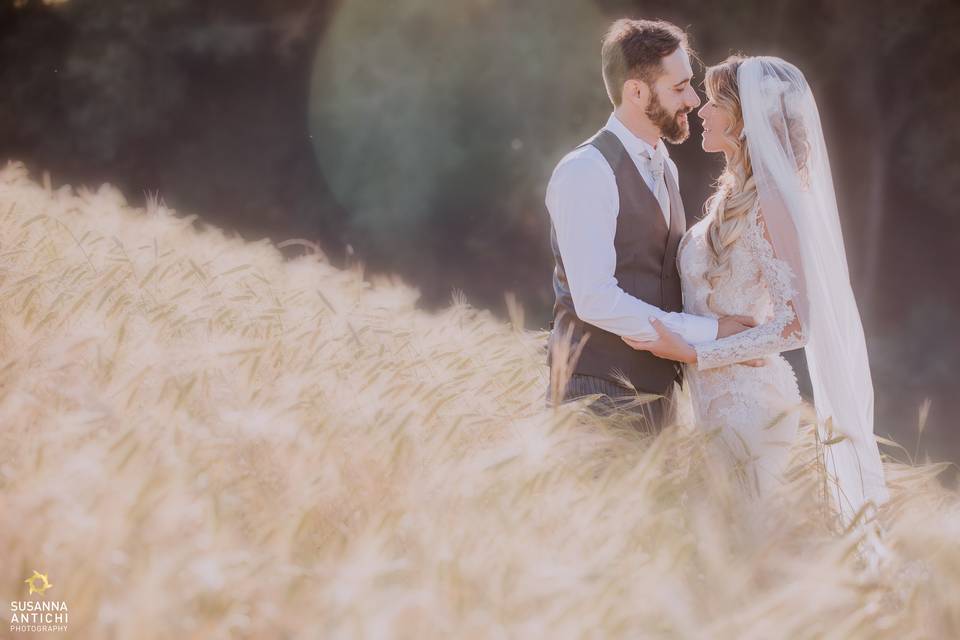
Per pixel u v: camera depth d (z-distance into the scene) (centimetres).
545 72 2055
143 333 375
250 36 2230
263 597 245
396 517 277
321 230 2288
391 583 256
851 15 1883
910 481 379
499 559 270
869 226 1983
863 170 1969
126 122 2286
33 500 247
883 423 1883
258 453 304
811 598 275
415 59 2139
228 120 2320
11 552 238
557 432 336
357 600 242
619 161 407
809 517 329
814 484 337
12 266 429
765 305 420
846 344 409
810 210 407
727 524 314
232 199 2336
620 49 407
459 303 543
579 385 412
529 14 2067
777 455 407
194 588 237
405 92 2148
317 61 2231
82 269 431
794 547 310
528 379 439
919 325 1986
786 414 384
